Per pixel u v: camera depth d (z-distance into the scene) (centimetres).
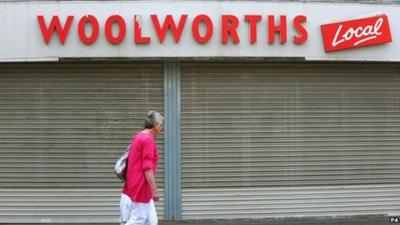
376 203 1099
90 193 1065
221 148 1076
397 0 1072
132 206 715
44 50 1029
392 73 1100
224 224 1044
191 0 1030
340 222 1060
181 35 1030
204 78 1074
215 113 1075
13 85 1068
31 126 1068
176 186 1065
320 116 1091
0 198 1069
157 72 1070
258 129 1080
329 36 1052
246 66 1080
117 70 1070
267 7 1042
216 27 1034
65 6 1024
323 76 1092
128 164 723
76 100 1068
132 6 1026
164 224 1042
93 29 1022
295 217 1084
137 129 1070
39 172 1066
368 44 1060
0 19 1030
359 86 1098
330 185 1091
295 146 1086
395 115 1100
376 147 1102
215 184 1073
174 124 1066
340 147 1093
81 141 1067
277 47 1045
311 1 1051
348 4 1059
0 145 1068
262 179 1080
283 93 1085
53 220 1065
